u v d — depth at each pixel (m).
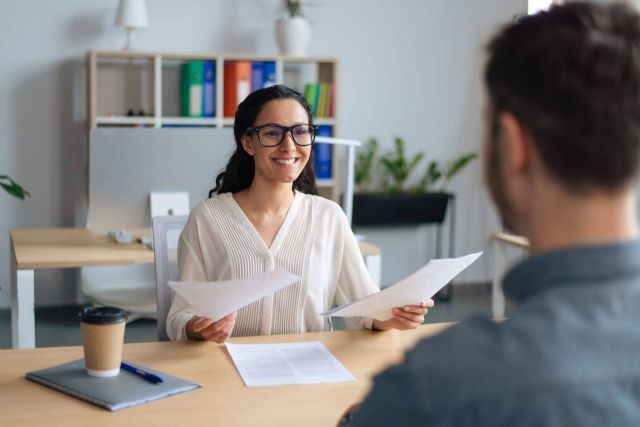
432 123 6.20
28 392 1.64
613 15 0.65
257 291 1.82
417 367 0.61
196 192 3.71
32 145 5.34
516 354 0.60
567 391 0.59
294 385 1.72
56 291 5.54
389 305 2.00
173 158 3.64
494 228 6.42
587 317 0.61
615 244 0.61
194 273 2.28
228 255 2.26
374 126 6.07
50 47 5.30
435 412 0.60
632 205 0.64
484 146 0.70
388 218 5.86
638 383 0.60
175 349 1.96
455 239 6.34
